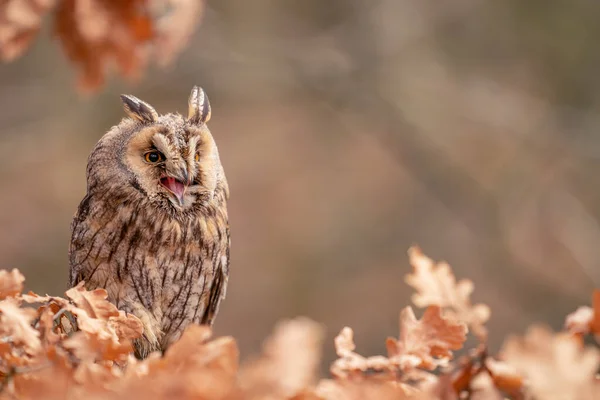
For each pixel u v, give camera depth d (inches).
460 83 707.4
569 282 634.8
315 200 746.2
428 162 707.4
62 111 681.6
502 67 714.8
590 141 678.5
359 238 706.2
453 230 693.3
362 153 790.5
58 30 160.9
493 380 89.2
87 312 98.7
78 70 163.0
